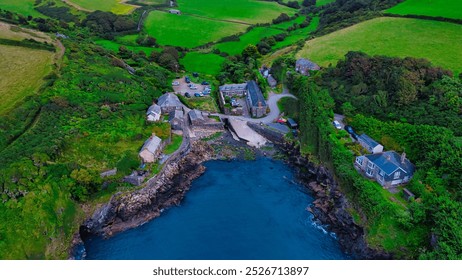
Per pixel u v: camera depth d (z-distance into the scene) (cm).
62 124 10831
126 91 13188
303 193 10394
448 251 6988
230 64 16812
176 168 11006
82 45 15475
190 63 17775
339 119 11825
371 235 8194
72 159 9888
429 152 9119
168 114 13062
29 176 8712
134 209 9394
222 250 8438
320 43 16212
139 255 8312
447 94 10500
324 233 8962
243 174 11231
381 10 17838
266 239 8769
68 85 12325
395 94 11100
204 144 12381
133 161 10150
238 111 13625
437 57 12731
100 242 8688
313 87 12825
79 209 9025
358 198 8944
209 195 10312
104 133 10894
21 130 10250
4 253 7556
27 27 16775
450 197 8138
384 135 10262
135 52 17938
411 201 8331
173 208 9781
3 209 8200
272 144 12525
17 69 12725
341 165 9744
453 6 16062
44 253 7912
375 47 14438
